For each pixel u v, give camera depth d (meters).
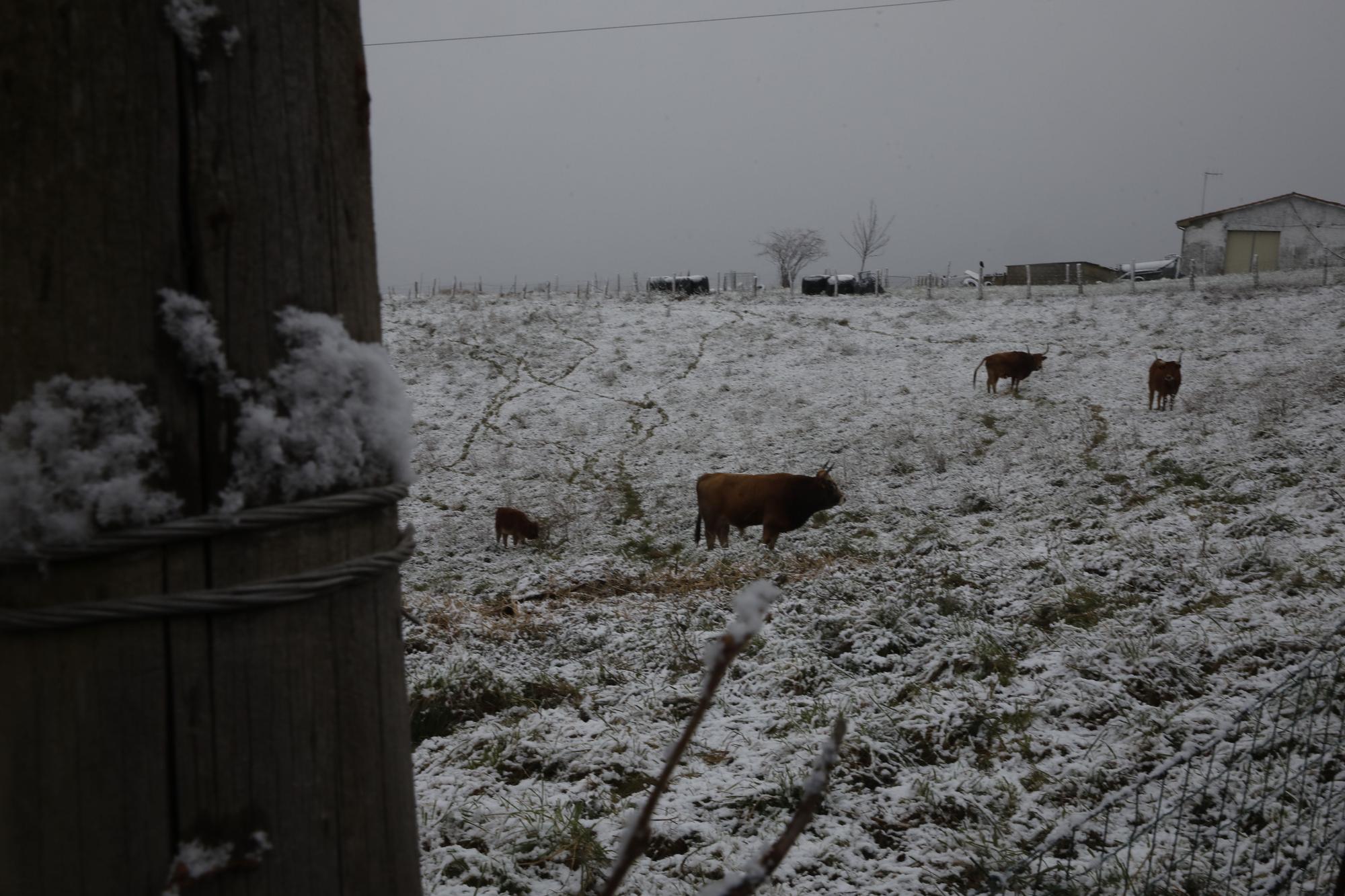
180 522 1.01
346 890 1.13
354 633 1.15
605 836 4.12
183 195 1.02
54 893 1.00
